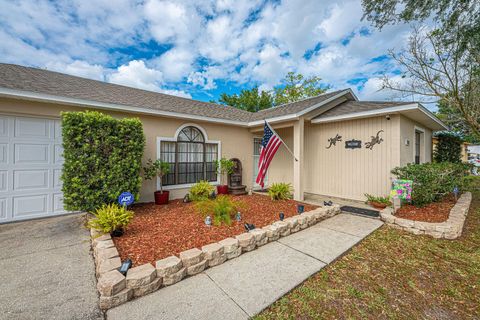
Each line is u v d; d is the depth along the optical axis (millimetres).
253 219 4895
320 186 8539
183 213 5375
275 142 6516
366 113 6852
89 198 4555
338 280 2869
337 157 8008
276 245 3916
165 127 7133
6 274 2865
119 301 2295
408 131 7332
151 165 6656
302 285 2736
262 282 2748
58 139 5477
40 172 5246
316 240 4148
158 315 2160
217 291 2557
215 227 4297
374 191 7035
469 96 8484
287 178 10070
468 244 4035
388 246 3951
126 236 3795
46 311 2199
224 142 8750
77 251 3562
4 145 4812
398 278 2938
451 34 7363
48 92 4996
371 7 6801
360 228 4828
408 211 5445
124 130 5148
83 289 2576
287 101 24422
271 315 2203
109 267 2637
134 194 5305
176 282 2730
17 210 4969
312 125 8836
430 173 5660
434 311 2326
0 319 2080
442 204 5961
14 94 4473
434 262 3377
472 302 2473
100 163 4773
